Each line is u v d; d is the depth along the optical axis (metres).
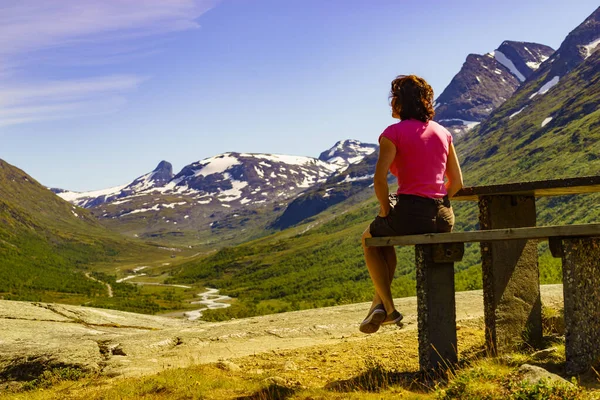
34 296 141.00
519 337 6.16
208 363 7.44
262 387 5.84
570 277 4.88
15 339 9.78
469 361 5.92
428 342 5.31
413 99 5.35
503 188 5.96
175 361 8.17
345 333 9.92
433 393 4.87
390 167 5.47
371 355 7.49
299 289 164.12
